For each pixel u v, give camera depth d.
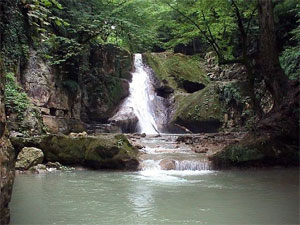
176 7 15.27
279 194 7.18
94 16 17.22
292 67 15.39
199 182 8.68
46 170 10.48
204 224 5.00
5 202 4.26
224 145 13.84
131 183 8.45
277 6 17.58
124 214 5.52
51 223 4.98
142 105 22.00
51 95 15.60
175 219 5.27
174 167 11.01
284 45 18.83
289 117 12.21
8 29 13.32
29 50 14.62
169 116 22.25
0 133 4.10
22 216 5.33
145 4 19.45
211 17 15.70
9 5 13.46
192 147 13.67
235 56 20.98
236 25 17.09
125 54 23.12
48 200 6.46
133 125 20.25
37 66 14.98
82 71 19.09
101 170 10.81
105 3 19.19
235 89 19.19
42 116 14.10
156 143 14.32
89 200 6.50
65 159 11.08
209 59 25.95
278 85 12.58
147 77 24.03
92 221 5.11
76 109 18.08
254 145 11.59
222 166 11.24
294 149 11.95
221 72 23.80
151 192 7.32
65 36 16.86
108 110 20.31
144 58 24.92
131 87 22.30
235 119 19.00
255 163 11.47
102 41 20.00
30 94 14.42
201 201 6.48
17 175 9.59
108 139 11.09
